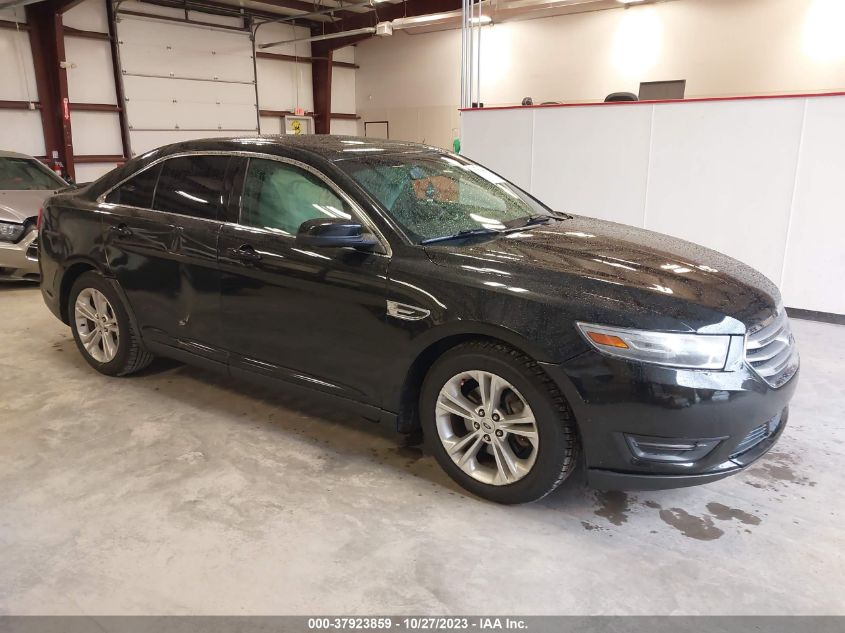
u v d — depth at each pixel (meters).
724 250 5.49
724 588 2.00
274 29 16.12
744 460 2.26
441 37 16.05
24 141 11.73
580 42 13.29
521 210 3.23
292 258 2.72
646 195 5.77
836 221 4.90
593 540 2.25
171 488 2.57
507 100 14.78
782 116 4.96
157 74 13.41
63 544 2.20
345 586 2.00
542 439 2.25
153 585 2.00
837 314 5.04
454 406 2.48
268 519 2.36
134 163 3.46
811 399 3.52
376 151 3.08
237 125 15.27
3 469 2.71
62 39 11.55
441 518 2.38
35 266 5.91
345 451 2.91
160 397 3.49
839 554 2.18
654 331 2.07
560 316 2.16
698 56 11.79
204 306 3.09
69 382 3.70
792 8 10.60
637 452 2.15
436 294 2.38
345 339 2.64
